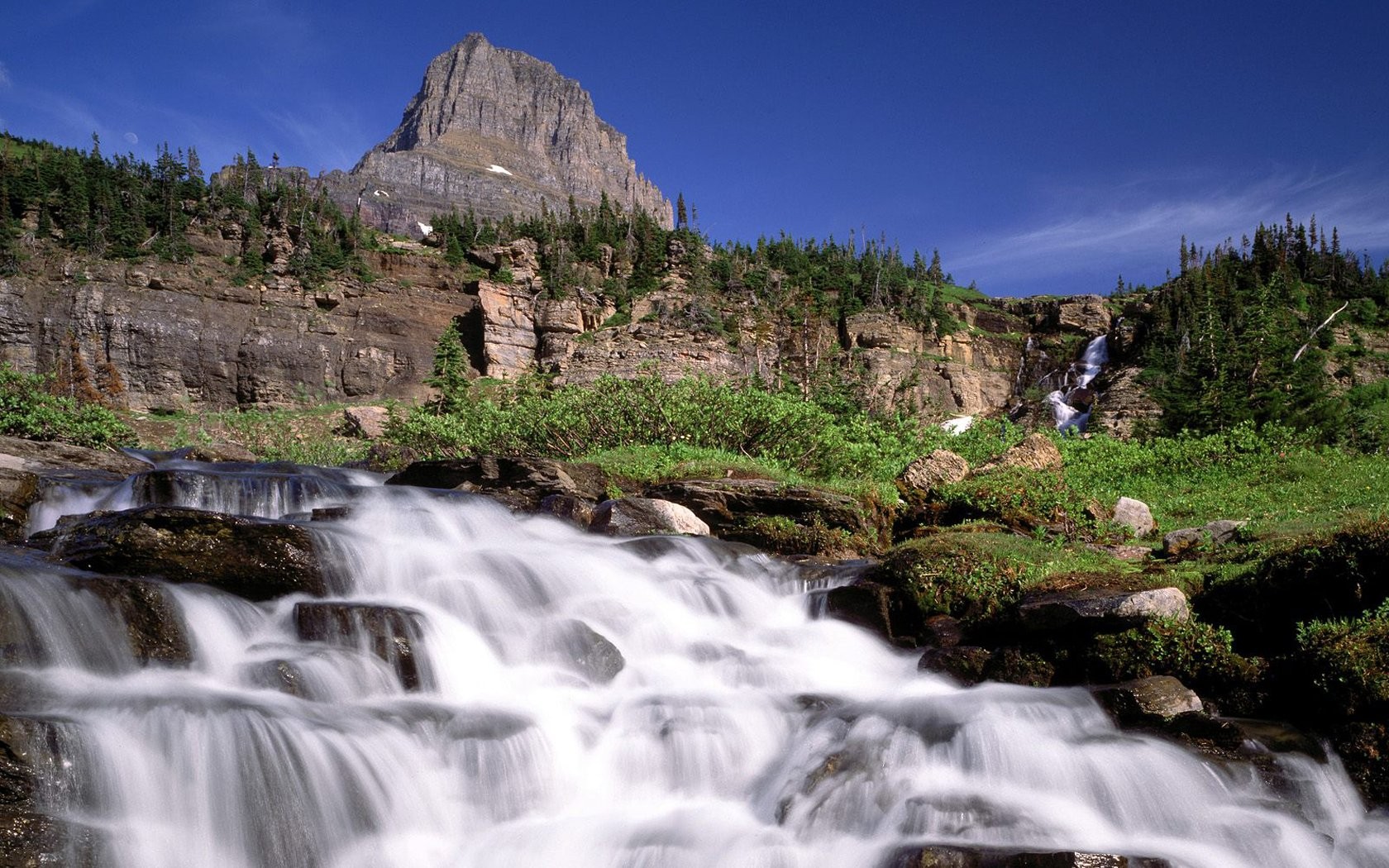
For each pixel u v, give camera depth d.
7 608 7.56
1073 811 8.21
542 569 11.95
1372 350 97.94
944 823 7.72
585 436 23.42
